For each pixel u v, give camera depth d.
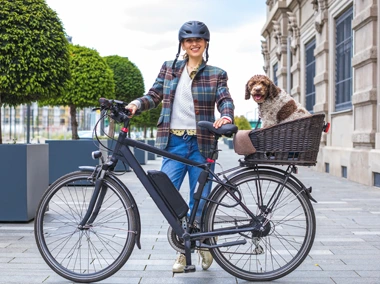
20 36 6.07
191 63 3.84
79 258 3.96
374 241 4.93
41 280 3.61
